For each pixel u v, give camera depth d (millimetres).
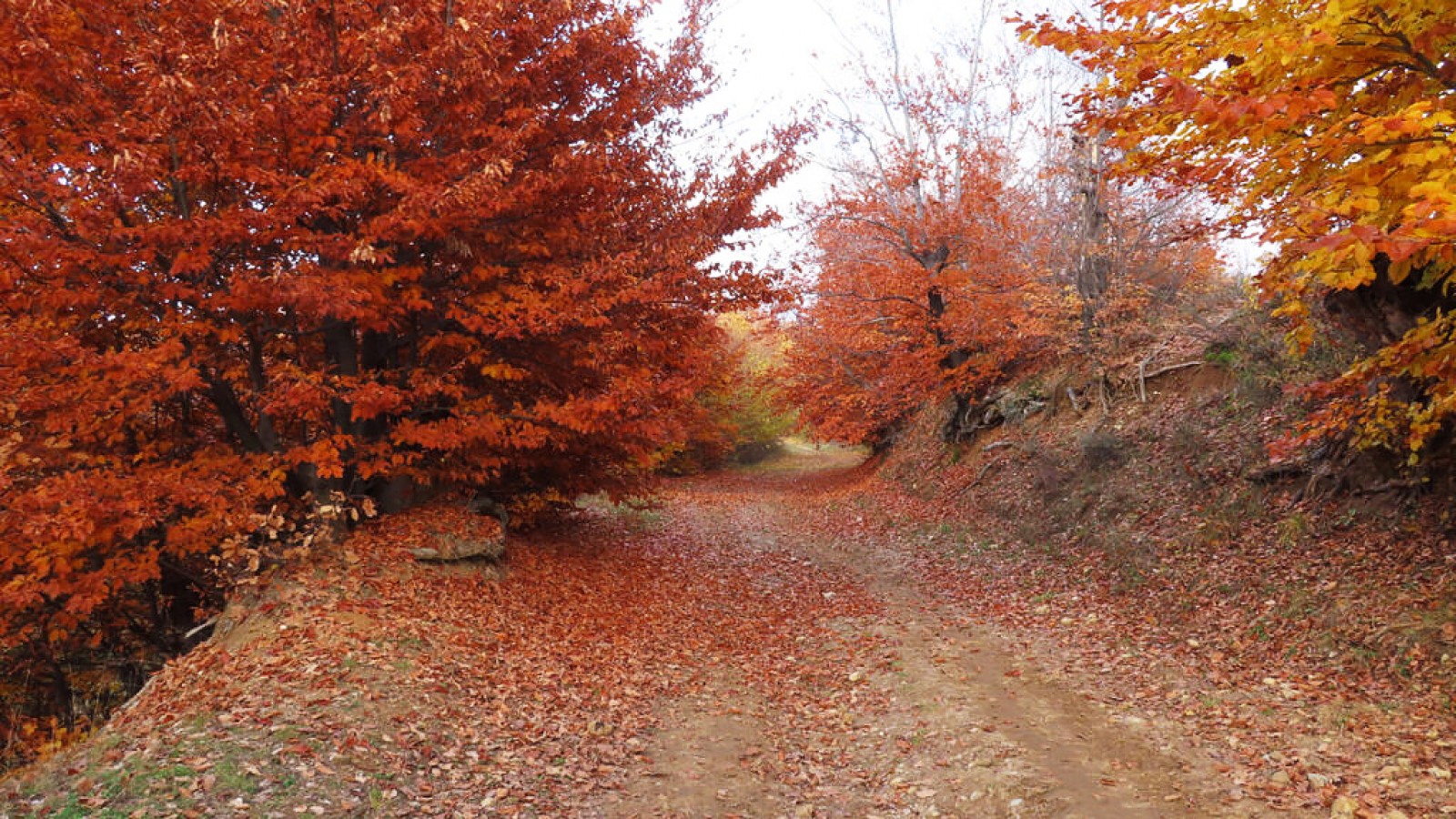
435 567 9758
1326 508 9367
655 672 8836
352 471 10438
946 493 19875
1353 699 6426
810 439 32500
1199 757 5895
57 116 7266
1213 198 6434
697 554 16422
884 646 9711
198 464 8773
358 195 7883
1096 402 16750
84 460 7855
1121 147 6055
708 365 11672
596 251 10773
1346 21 4449
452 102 8969
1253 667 7453
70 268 7133
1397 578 7727
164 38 6945
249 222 7430
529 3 9648
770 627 11078
